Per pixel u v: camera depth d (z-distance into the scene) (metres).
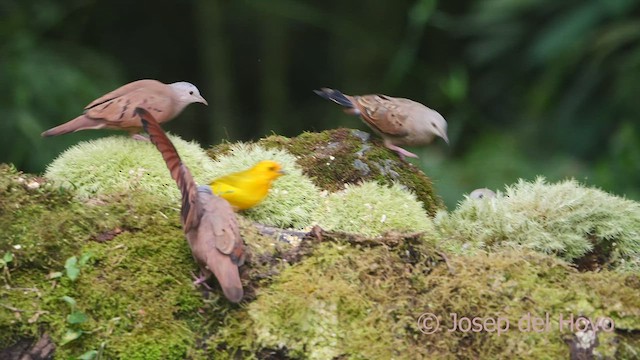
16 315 7.39
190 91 9.89
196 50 21.06
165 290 7.69
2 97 16.03
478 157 17.69
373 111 10.47
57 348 7.40
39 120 16.05
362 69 21.52
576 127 17.81
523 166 17.34
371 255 7.99
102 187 8.95
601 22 17.77
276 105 21.28
